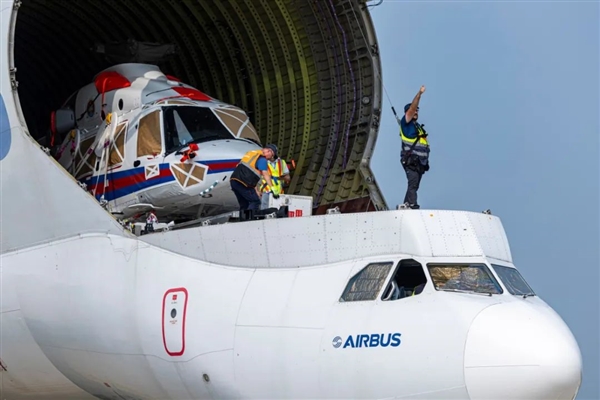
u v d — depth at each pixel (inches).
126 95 893.2
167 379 679.7
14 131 785.6
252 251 668.1
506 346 569.3
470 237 635.5
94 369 730.2
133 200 844.6
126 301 703.1
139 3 1032.2
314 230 654.5
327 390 605.0
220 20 1005.2
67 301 739.4
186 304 669.9
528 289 647.1
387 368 587.8
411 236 629.0
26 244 778.8
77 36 1106.1
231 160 817.5
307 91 979.9
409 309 599.5
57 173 765.3
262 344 631.2
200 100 885.8
